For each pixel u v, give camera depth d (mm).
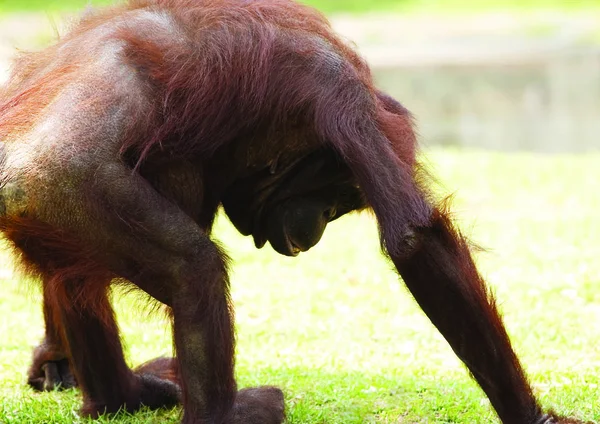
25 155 7895
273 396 9750
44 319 11039
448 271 8391
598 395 10578
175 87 8469
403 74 47281
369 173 8336
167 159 8625
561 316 14117
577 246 18594
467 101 42812
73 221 7906
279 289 16094
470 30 56438
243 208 9766
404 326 14109
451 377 11594
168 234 8070
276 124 8883
